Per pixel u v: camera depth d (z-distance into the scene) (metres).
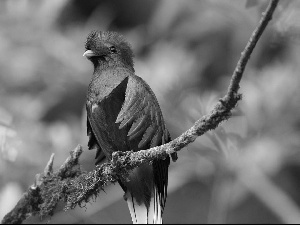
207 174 13.05
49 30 14.20
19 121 13.26
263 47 13.37
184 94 12.81
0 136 12.48
